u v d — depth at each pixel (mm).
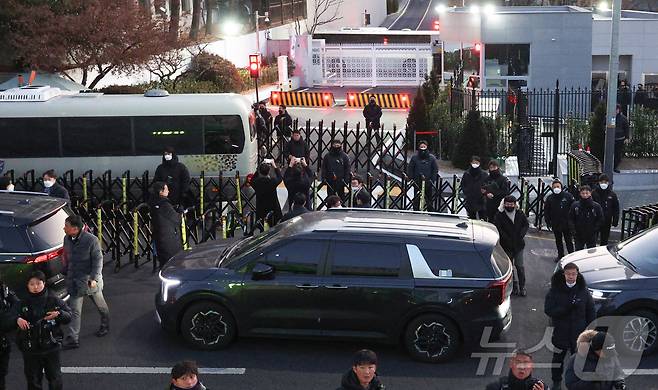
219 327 17609
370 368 11086
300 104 56281
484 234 17766
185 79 53812
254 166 31016
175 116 30094
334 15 93125
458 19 55750
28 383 14914
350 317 17156
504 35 52812
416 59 69438
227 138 30219
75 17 42188
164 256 21422
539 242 26000
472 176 25000
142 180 28375
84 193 27734
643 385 16047
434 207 27859
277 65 70062
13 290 18000
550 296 15367
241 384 16109
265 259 17438
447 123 38938
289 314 17281
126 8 44375
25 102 30141
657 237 18859
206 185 30219
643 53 54938
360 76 70812
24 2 42281
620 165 34312
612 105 29172
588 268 18328
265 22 78375
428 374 16641
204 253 18844
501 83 53438
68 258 17656
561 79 52438
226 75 57219
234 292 17359
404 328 17203
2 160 28859
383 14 119438
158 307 17859
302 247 17375
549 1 89062
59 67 42906
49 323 14609
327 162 27734
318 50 71000
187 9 71250
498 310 16969
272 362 17125
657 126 35500
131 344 18078
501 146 37531
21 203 19250
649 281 17328
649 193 32125
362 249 17219
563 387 15867
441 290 16891
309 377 16438
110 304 20500
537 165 35906
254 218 26828
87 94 31016
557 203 22719
